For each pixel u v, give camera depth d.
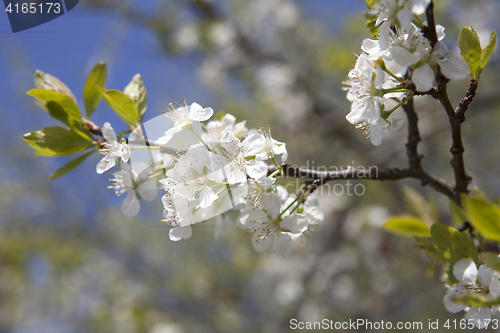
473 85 1.49
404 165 6.82
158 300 7.31
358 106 1.55
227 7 7.69
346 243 6.65
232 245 7.58
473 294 1.57
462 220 2.02
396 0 1.39
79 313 8.42
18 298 8.46
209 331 7.12
